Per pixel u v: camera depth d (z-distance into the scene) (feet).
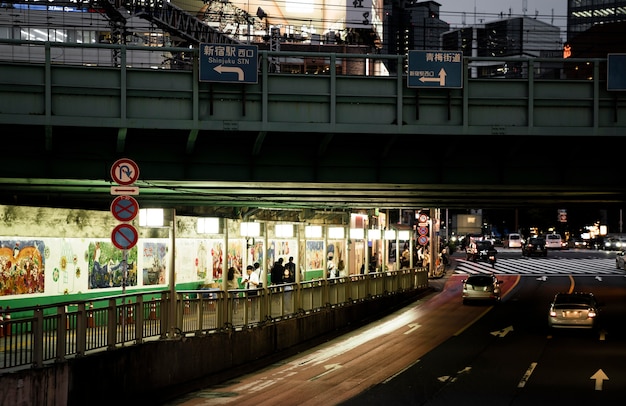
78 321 46.75
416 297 154.10
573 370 69.05
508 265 254.06
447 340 91.56
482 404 52.60
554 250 344.69
